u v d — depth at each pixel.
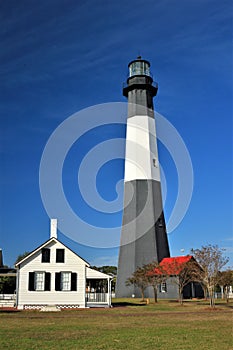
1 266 53.38
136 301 46.16
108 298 37.94
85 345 15.64
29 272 35.94
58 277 36.28
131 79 56.41
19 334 18.61
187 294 52.50
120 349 14.86
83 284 36.66
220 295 59.06
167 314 30.00
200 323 23.50
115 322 24.05
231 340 17.05
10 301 39.97
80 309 34.84
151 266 46.75
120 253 53.28
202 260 37.84
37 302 35.56
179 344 16.00
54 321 24.62
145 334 18.69
